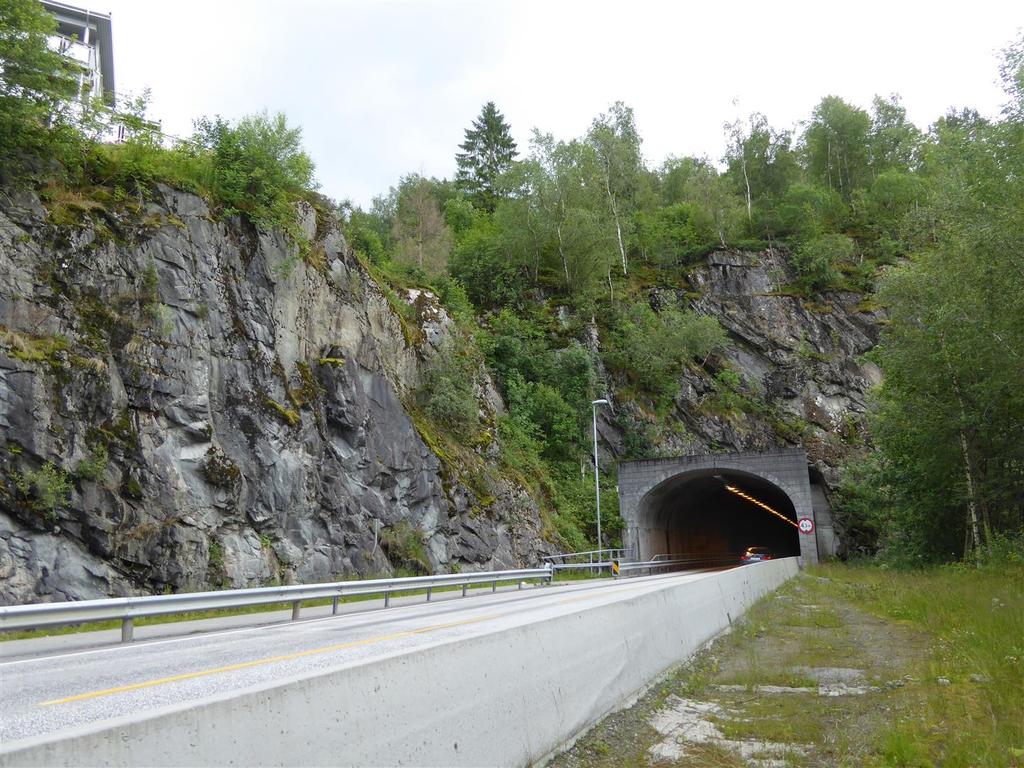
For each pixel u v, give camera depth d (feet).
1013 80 74.64
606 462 175.01
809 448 192.24
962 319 85.05
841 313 208.74
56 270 69.31
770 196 254.06
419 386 126.41
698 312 211.61
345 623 47.29
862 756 20.39
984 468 105.29
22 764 8.69
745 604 55.72
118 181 79.56
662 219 243.40
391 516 99.66
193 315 78.59
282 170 98.02
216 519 73.61
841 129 272.72
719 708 26.68
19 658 34.01
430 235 203.82
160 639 43.50
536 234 200.03
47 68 74.38
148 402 71.46
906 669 32.09
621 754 21.21
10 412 60.23
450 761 15.88
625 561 143.43
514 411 161.07
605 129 251.60
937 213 96.37
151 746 10.27
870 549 178.81
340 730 13.34
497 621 41.01
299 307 94.94
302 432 88.33
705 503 223.71
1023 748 19.53
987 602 49.34
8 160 70.85
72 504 61.82
